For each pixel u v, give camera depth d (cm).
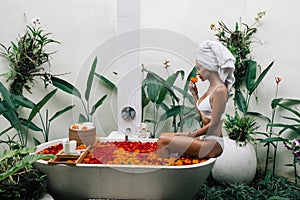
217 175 225
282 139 216
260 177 240
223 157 221
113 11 242
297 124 225
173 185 182
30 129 251
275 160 242
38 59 236
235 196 209
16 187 166
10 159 197
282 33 231
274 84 238
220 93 178
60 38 245
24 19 242
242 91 245
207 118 187
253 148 228
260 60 241
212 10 242
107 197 188
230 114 249
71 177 184
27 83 247
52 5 242
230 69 182
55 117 235
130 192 185
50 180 187
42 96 248
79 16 243
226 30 238
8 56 234
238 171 218
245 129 223
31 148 180
